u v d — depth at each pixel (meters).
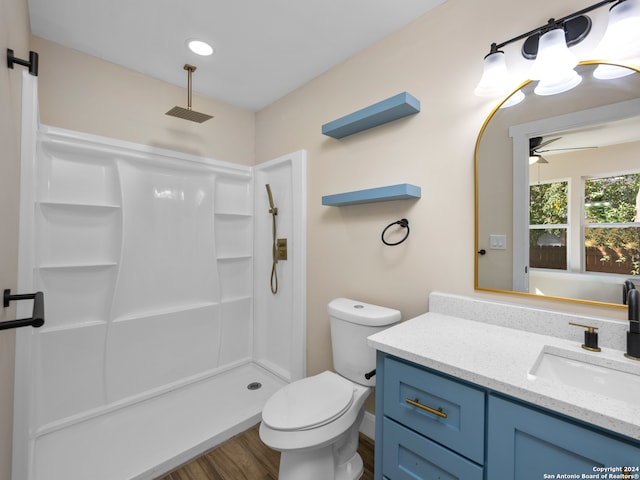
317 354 2.17
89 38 1.78
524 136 1.26
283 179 2.49
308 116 2.25
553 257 1.19
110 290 2.01
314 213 2.19
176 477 1.55
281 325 2.50
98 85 1.97
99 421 1.90
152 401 2.13
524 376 0.84
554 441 0.74
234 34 1.75
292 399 1.43
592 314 1.11
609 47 1.03
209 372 2.47
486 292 1.37
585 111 1.12
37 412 1.75
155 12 1.57
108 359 1.98
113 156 2.00
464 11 1.44
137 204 2.12
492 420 0.84
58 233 1.84
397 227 1.69
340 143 2.00
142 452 1.64
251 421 1.96
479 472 0.86
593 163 1.10
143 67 2.08
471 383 0.89
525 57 1.24
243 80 2.24
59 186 1.84
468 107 1.42
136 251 2.12
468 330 1.23
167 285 2.28
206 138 2.48
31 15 1.58
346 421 1.35
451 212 1.48
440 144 1.52
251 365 2.71
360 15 1.59
